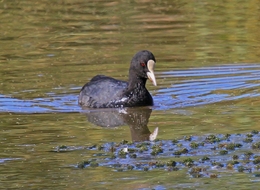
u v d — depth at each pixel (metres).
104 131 19.12
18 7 39.59
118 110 21.89
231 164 15.49
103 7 39.19
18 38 33.25
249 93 23.33
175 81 25.56
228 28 34.31
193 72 26.77
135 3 40.06
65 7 39.47
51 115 21.20
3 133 18.95
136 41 32.12
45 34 34.00
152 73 22.09
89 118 20.81
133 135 18.58
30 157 16.62
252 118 19.75
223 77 25.89
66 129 19.41
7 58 29.55
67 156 16.67
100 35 33.53
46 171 15.55
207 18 36.38
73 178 15.03
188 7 38.84
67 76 26.44
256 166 15.36
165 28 34.56
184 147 16.97
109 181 14.75
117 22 36.00
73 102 23.06
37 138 18.36
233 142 17.16
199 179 14.72
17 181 14.92
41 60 29.14
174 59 28.94
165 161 15.96
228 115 20.28
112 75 26.47
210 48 30.69
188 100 22.77
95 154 16.75
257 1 39.56
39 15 37.69
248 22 35.34
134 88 22.33
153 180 14.73
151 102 22.42
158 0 40.66
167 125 19.45
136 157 16.39
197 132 18.39
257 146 16.72
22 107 22.22
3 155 16.83
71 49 30.98
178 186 14.34
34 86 24.97
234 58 28.88
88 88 23.16
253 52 29.86
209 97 23.03
